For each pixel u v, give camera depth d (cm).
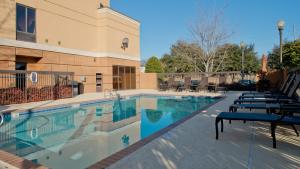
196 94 1630
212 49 2848
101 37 1950
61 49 1590
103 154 507
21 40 1320
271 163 355
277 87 1598
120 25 2112
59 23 1576
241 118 454
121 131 725
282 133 532
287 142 462
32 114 942
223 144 452
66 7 1633
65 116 995
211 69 2878
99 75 1959
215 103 1088
